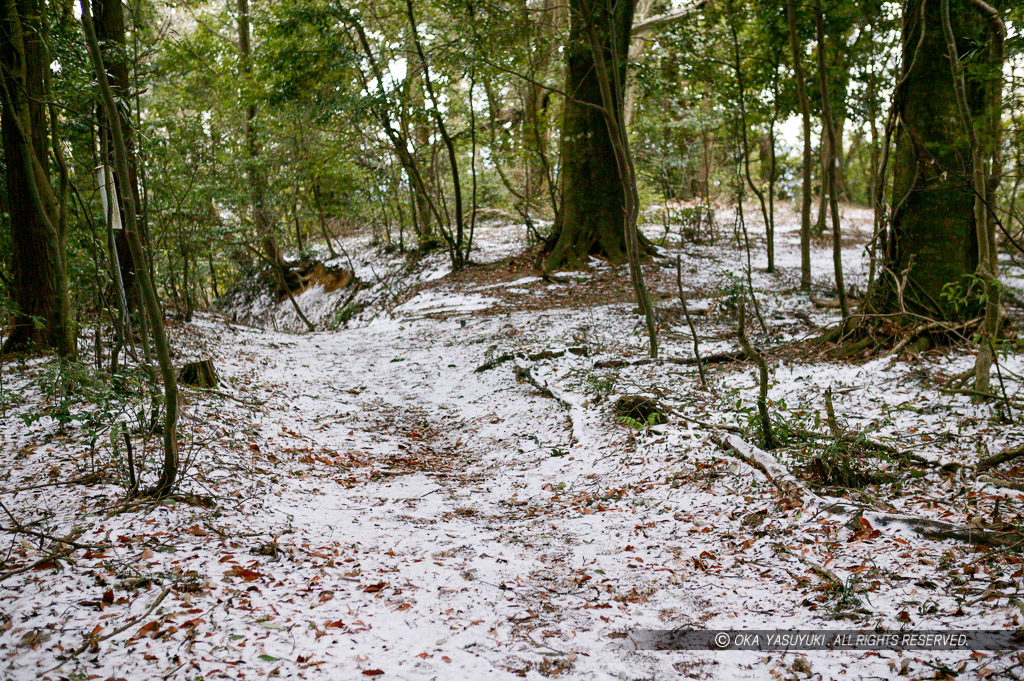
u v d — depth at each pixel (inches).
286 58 725.9
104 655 127.3
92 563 160.6
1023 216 285.7
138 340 433.4
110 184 301.6
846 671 126.3
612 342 456.4
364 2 721.0
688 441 262.4
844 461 218.2
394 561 182.1
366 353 532.1
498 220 1088.8
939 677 120.0
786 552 178.1
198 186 640.4
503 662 134.2
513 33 555.8
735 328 486.3
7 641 129.7
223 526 195.0
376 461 293.9
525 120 811.4
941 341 356.5
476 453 307.1
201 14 934.4
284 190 836.6
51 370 257.9
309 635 139.7
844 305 399.5
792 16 514.6
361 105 696.4
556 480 260.7
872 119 601.9
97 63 182.4
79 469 221.9
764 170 971.9
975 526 175.6
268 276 1010.1
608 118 402.9
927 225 362.6
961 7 344.2
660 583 169.6
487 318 571.8
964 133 333.4
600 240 717.3
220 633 137.2
